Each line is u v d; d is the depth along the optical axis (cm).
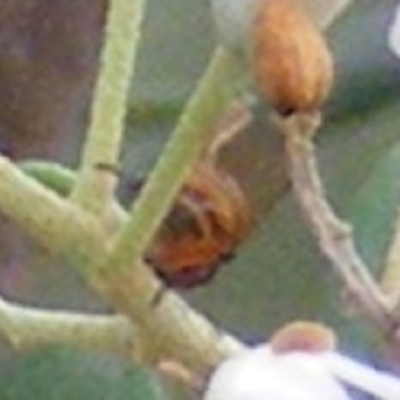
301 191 13
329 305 15
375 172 15
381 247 15
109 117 13
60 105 17
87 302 16
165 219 13
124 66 13
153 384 14
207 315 16
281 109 13
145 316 13
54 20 17
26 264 16
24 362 14
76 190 13
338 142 17
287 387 13
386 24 17
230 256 13
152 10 17
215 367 13
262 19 13
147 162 17
